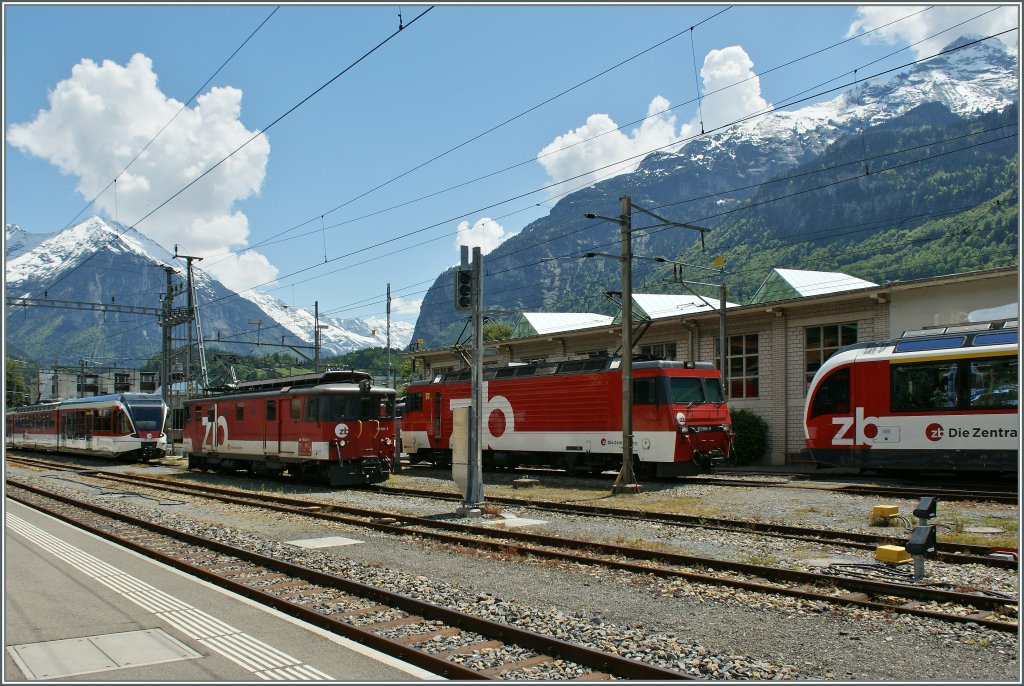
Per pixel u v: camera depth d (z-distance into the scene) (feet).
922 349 65.92
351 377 82.69
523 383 88.63
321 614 27.27
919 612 26.32
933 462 64.28
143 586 32.89
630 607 28.91
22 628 26.18
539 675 21.62
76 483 88.69
